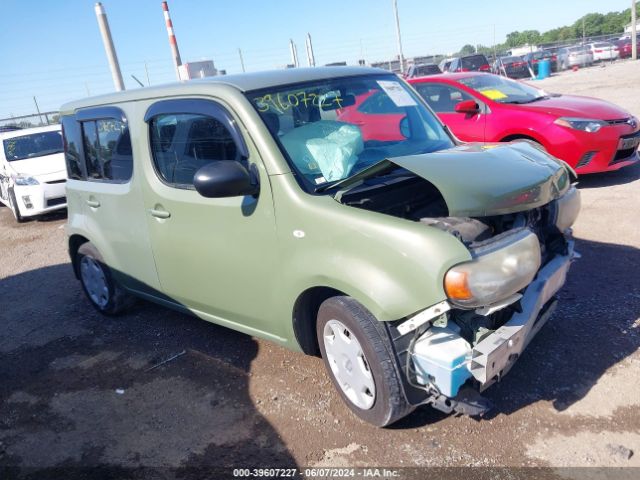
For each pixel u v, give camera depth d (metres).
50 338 4.90
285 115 3.37
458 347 2.62
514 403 3.16
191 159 3.64
